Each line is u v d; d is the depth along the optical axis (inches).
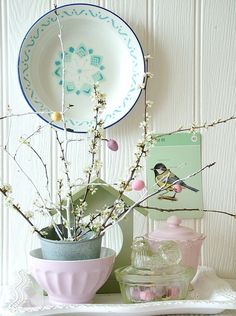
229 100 47.5
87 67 46.3
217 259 47.4
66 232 38.6
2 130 45.7
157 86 46.9
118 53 46.4
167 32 47.0
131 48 45.9
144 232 46.6
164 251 37.1
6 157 45.8
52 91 45.8
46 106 45.3
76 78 46.1
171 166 47.0
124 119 46.5
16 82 45.8
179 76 47.2
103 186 40.2
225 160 47.4
